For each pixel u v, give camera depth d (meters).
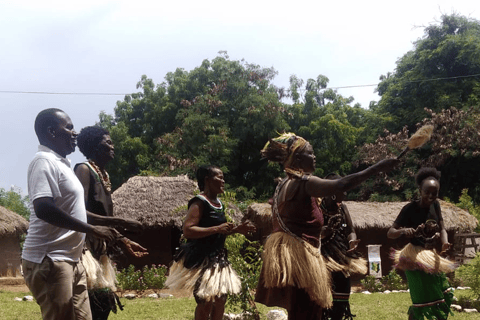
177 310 8.47
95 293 4.43
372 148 29.48
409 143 3.03
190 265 4.93
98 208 4.56
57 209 3.55
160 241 16.77
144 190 16.66
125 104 35.94
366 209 16.94
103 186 4.67
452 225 16.22
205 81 34.81
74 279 3.82
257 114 31.44
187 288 4.88
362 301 10.09
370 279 14.67
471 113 28.55
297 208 3.60
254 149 33.56
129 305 9.19
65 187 3.77
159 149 31.75
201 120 31.17
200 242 4.98
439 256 5.58
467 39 30.69
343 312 5.12
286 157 3.65
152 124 34.50
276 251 3.60
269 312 7.18
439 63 31.61
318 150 31.75
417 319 5.56
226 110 32.56
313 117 33.41
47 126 3.91
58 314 3.63
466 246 15.67
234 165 32.78
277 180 3.99
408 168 28.03
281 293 3.71
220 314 5.02
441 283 5.69
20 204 31.75
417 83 31.80
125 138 33.25
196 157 30.50
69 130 3.99
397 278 14.94
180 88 34.59
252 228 4.84
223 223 5.11
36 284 3.65
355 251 5.30
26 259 3.68
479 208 19.86
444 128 27.61
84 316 3.82
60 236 3.68
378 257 14.82
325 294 3.59
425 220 5.71
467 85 30.88
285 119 33.75
